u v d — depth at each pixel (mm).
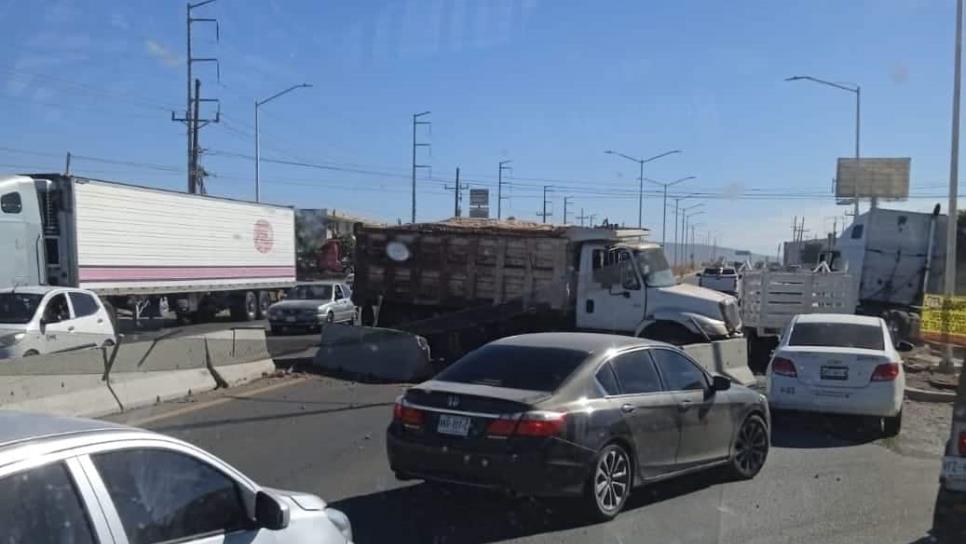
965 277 44406
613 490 7430
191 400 13781
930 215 25969
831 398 11836
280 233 37500
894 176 67562
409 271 19859
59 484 3256
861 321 12914
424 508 7738
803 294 20281
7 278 21688
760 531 7180
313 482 8641
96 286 24578
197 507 3814
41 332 15484
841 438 11805
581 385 7398
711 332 17328
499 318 19047
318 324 28250
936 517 6059
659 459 7898
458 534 6988
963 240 45375
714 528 7234
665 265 18703
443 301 19578
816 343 12484
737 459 9062
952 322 22656
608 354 7805
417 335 18297
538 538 6891
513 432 6969
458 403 7273
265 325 31500
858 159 44594
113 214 25375
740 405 9016
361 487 8461
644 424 7703
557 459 6961
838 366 11898
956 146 21000
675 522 7402
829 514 7746
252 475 8891
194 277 30281
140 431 3723
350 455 9875
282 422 11984
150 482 3627
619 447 7480
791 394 12008
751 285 20547
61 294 16406
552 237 18484
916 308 26094
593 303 18172
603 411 7352
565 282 18359
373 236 20219
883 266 26141
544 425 6957
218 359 15523
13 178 22078
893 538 7023
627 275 17969
